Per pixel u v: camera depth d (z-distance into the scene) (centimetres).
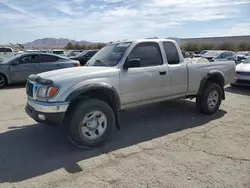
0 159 369
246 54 2609
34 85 400
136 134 470
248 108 664
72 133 389
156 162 352
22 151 397
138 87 461
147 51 484
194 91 558
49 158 371
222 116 585
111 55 476
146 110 638
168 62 513
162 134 469
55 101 377
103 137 415
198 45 5041
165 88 504
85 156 377
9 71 1026
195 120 554
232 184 295
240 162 350
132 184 297
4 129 502
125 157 371
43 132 483
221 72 599
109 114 418
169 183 298
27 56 1070
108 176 316
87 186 295
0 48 2214
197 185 293
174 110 636
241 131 479
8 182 306
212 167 336
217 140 433
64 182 305
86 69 436
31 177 318
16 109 662
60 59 1127
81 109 388
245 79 919
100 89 410
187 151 389
